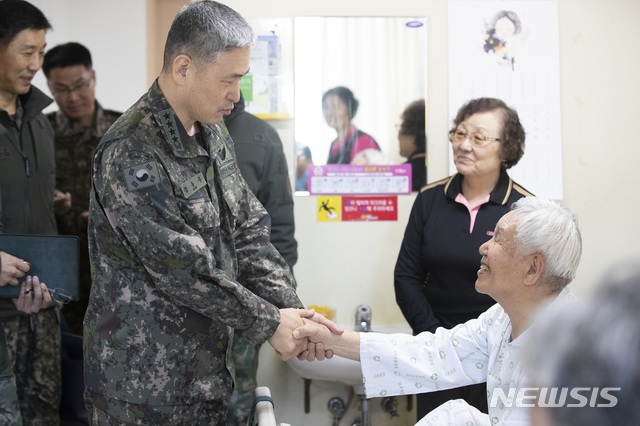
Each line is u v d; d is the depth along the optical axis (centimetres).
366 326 343
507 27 345
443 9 346
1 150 289
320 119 347
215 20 189
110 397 197
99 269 199
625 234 352
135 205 187
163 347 195
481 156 282
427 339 215
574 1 346
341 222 350
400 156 349
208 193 203
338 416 353
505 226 195
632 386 64
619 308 65
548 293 192
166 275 188
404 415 353
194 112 197
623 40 347
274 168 321
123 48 333
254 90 345
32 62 290
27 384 296
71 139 330
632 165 351
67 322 336
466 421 200
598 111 349
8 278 242
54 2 327
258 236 221
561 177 349
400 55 346
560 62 347
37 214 302
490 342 204
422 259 291
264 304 199
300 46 345
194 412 202
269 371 353
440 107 348
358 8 345
